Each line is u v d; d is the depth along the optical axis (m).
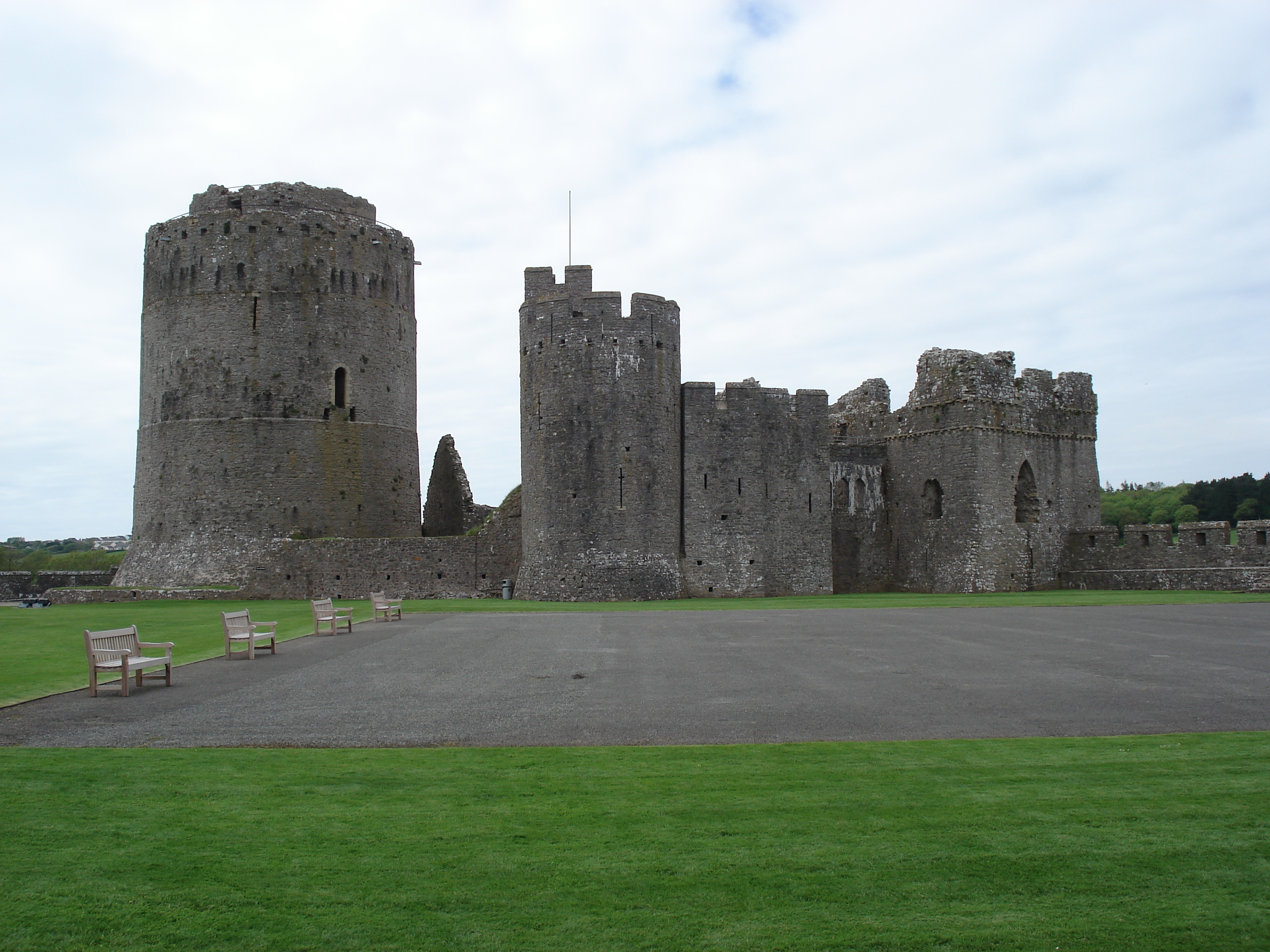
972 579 46.94
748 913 7.72
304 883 8.17
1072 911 7.70
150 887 8.09
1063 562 50.31
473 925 7.55
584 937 7.38
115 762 11.65
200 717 14.56
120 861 8.57
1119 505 102.25
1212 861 8.50
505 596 46.12
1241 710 14.50
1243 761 11.39
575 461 43.47
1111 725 13.55
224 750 12.34
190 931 7.43
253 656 21.84
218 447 50.69
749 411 47.94
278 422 51.16
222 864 8.53
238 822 9.50
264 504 50.62
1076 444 51.75
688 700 15.64
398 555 47.66
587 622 29.94
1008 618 29.50
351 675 18.91
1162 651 21.22
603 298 44.03
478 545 47.50
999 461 48.06
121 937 7.35
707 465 47.19
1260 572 40.28
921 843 8.92
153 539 51.62
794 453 49.25
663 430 44.47
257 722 14.20
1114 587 46.97
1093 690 16.36
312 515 51.50
